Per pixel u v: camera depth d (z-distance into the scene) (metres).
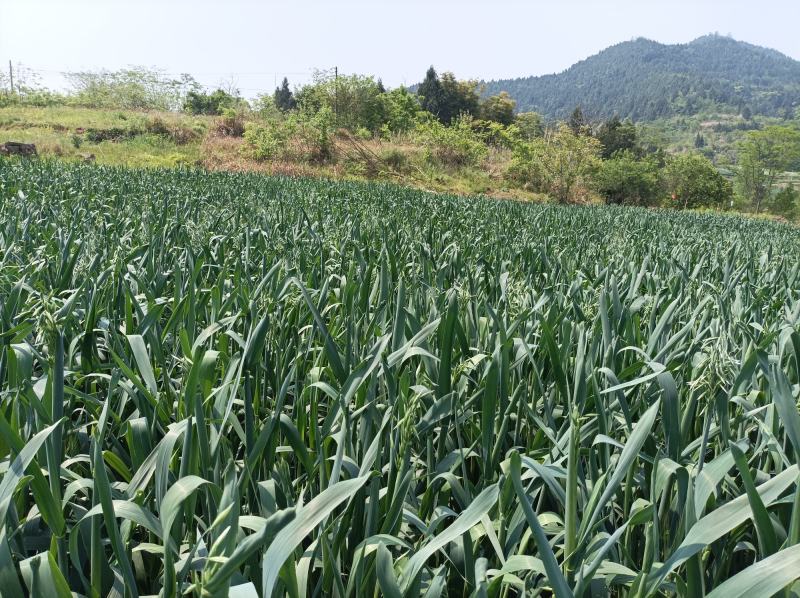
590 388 2.38
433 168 33.72
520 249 6.39
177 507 1.29
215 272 4.30
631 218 15.76
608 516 1.94
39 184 11.05
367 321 3.10
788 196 54.62
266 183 15.41
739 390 2.50
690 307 3.78
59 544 1.55
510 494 1.75
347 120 39.75
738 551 1.96
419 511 1.96
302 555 1.68
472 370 2.59
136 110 45.59
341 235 6.33
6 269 3.76
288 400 2.78
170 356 2.95
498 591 1.54
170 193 11.08
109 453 1.97
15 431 1.67
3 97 43.91
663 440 2.33
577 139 33.59
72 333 2.69
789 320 3.16
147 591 1.83
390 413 1.86
